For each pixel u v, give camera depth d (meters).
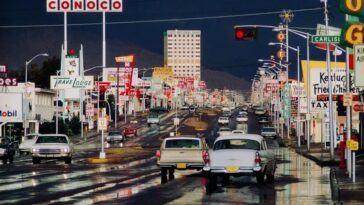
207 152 30.27
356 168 39.81
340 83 61.78
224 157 29.30
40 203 22.25
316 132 95.19
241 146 30.27
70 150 50.03
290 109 102.69
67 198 23.94
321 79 67.38
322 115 71.31
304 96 80.81
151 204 21.81
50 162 52.34
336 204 20.77
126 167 44.53
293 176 35.44
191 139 35.69
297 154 67.62
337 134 70.56
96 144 94.56
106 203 22.19
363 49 26.70
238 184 30.30
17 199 23.59
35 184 30.23
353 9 29.97
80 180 32.72
